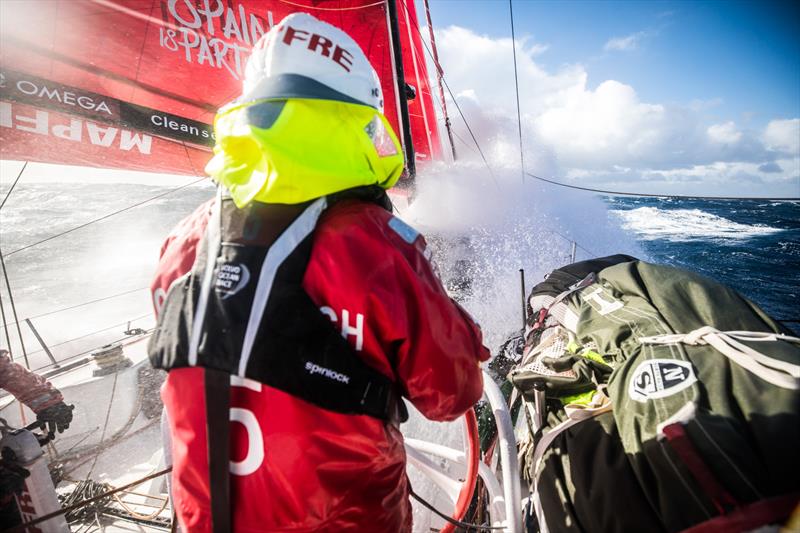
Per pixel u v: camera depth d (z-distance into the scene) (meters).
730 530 0.79
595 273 2.11
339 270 0.75
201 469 0.80
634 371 1.27
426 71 7.18
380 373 0.80
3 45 1.86
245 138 0.75
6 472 1.43
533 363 1.75
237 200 0.78
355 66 0.84
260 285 0.73
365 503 0.85
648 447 1.04
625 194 4.56
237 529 0.79
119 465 2.62
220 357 0.72
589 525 1.07
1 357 1.70
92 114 2.22
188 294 0.78
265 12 2.73
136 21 2.21
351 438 0.79
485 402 2.48
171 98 2.49
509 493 1.33
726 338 1.22
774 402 0.99
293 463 0.76
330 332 0.74
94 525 2.09
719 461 0.90
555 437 1.36
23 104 1.98
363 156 0.81
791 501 0.76
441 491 2.10
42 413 1.76
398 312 0.76
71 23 2.01
